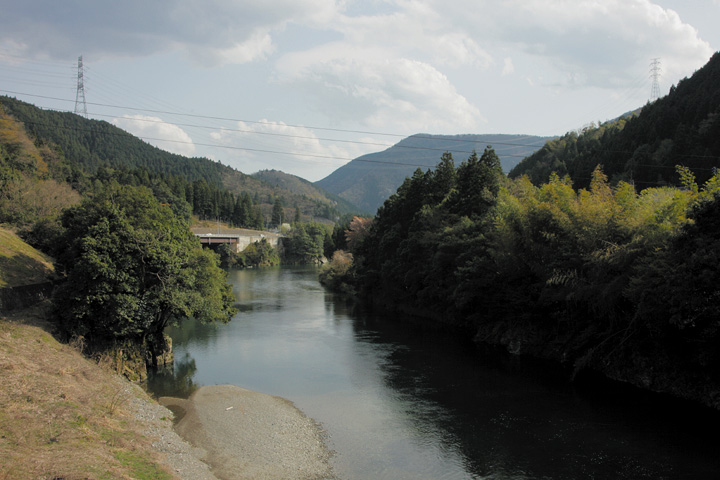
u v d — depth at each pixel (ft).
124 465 53.52
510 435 77.15
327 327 172.65
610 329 107.76
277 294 277.85
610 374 107.04
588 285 105.09
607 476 63.21
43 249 155.12
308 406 91.20
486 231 152.97
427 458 68.95
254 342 146.61
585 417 84.74
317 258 620.08
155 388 101.76
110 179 447.83
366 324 179.01
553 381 106.63
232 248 516.32
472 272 141.08
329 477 62.85
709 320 81.71
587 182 265.95
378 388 102.32
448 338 153.69
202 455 67.41
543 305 126.00
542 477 63.16
